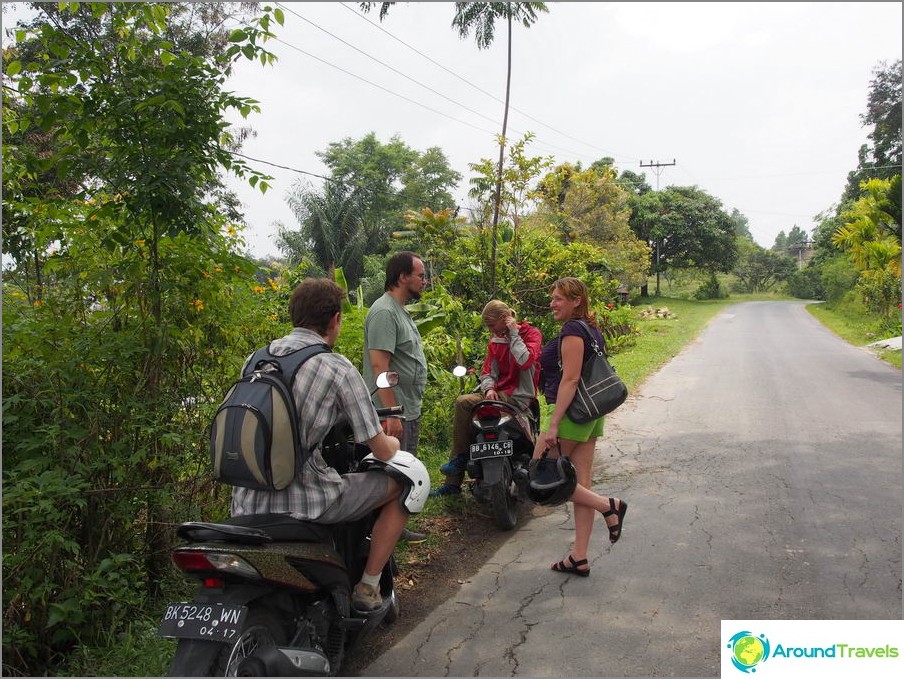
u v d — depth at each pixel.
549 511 5.55
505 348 5.31
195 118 3.65
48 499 3.01
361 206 35.12
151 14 3.76
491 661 3.30
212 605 2.48
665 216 55.19
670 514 5.35
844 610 3.75
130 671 3.07
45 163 3.65
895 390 11.05
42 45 3.78
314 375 2.83
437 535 5.00
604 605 3.86
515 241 11.94
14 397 3.22
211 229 4.03
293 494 2.82
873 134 32.97
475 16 12.02
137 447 3.65
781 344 20.34
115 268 3.72
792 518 5.19
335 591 2.96
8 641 2.98
